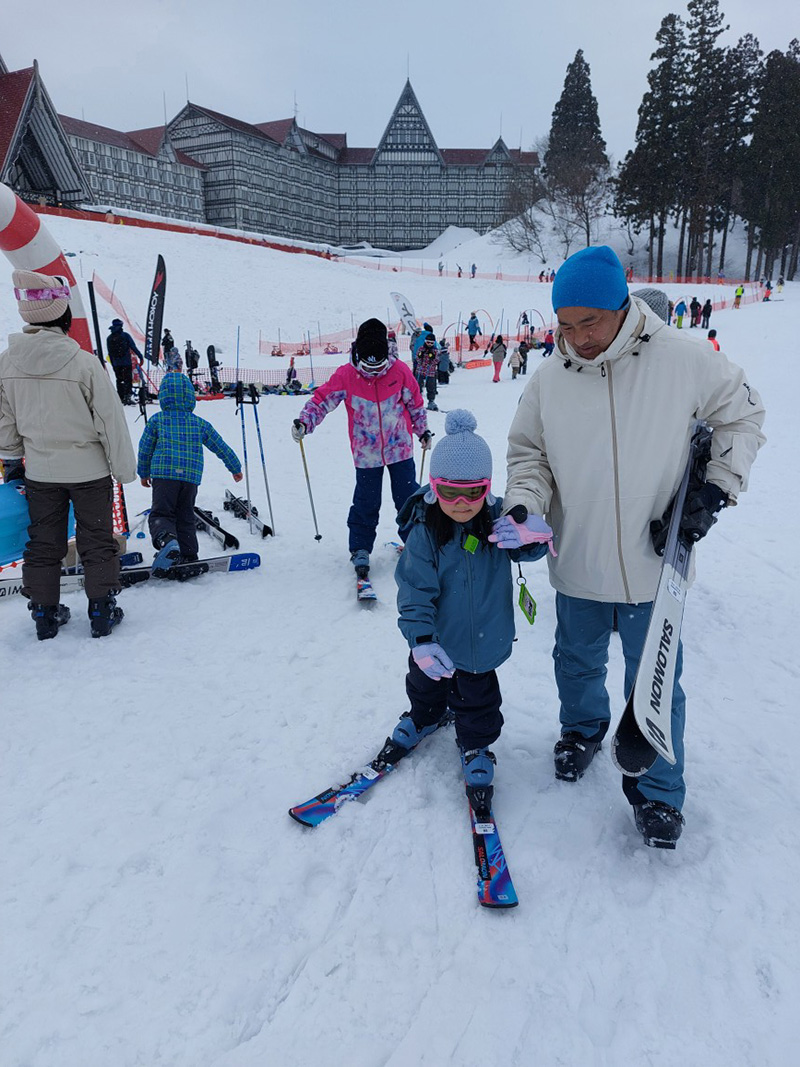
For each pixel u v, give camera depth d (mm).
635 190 56375
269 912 1934
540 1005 1644
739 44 61312
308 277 39469
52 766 2576
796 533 5305
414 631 2119
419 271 53625
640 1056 1522
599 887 1991
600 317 1780
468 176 84938
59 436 3359
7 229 4035
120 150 63125
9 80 46375
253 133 73250
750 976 1702
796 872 2021
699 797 2354
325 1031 1594
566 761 2461
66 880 2043
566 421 2021
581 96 74312
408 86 81688
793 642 3500
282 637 3666
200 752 2662
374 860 2119
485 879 1990
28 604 3959
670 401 1927
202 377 20719
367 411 4395
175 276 33844
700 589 4258
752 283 50625
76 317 4480
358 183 84938
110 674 3271
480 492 2012
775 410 11477
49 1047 1563
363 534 4648
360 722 2855
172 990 1702
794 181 52125
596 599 2152
